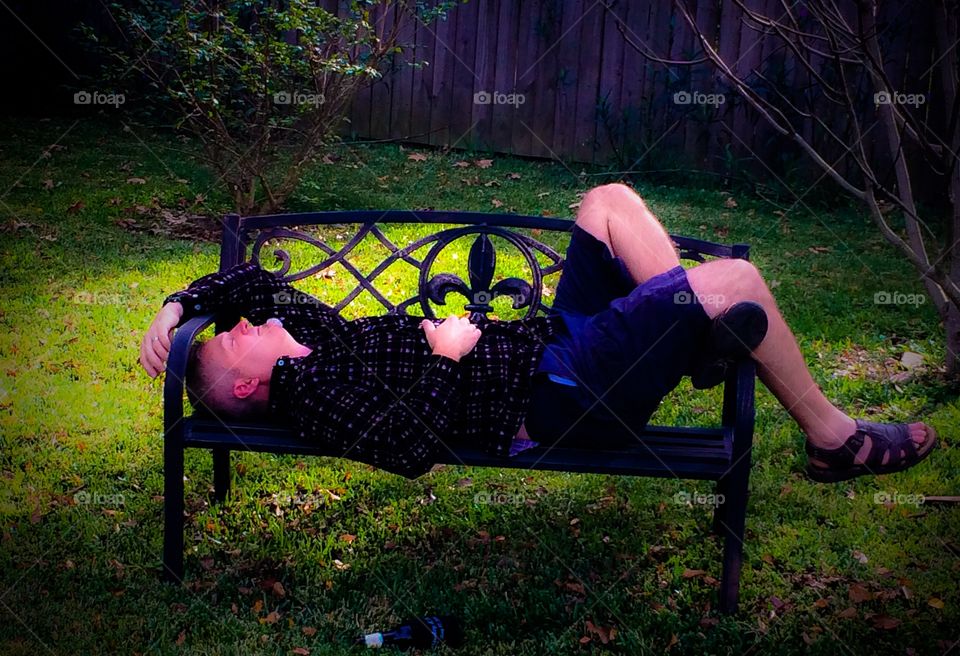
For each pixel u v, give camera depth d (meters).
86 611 2.90
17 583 3.03
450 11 9.04
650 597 3.09
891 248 6.81
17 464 3.73
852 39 4.11
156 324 3.11
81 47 9.94
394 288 5.56
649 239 3.19
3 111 9.57
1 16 9.97
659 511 3.60
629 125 8.80
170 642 2.79
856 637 2.88
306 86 7.01
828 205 8.02
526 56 8.98
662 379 2.90
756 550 3.32
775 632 2.91
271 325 3.18
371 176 8.12
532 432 3.01
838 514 3.56
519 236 3.71
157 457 3.86
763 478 3.81
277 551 3.28
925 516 3.55
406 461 2.88
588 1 8.73
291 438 3.01
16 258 5.76
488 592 3.10
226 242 3.60
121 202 6.93
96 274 5.63
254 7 6.88
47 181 7.20
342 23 6.77
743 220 7.37
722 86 8.52
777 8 8.27
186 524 3.42
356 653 2.79
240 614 2.95
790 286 5.89
